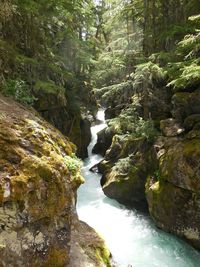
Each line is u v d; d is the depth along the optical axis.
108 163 15.63
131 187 12.77
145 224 11.66
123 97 18.30
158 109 14.36
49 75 15.34
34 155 6.66
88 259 7.20
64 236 6.77
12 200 5.76
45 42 14.59
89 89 21.61
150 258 9.46
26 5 11.42
